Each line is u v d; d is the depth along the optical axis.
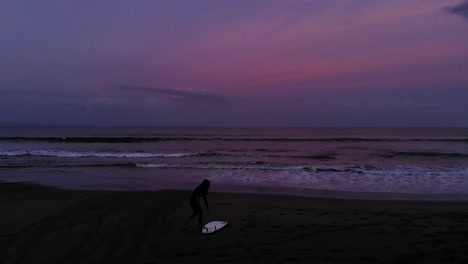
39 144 31.41
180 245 5.07
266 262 4.30
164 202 8.36
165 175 13.98
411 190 11.03
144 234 5.69
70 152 23.61
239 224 6.43
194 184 11.87
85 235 5.61
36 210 7.50
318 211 7.76
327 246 4.98
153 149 28.09
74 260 4.48
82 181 12.29
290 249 4.84
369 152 26.27
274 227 6.20
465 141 40.06
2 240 5.34
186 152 25.77
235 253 4.67
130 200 8.62
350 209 8.05
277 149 29.09
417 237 5.45
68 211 7.34
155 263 4.32
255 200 9.20
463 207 8.39
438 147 31.36
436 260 4.31
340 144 35.47
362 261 4.30
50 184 11.59
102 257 4.58
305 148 30.27
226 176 13.90
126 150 26.80
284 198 9.52
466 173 14.67
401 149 29.28
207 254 4.64
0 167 16.03
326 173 14.83
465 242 5.12
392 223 6.53
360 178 13.48
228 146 32.03
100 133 67.06
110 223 6.35
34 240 5.33
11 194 9.77
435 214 7.46
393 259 4.36
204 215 7.20
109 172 14.69
